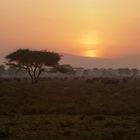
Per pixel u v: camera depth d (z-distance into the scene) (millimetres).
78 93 46312
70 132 19078
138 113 28359
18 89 51250
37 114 28734
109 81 72250
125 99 38188
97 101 36375
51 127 21453
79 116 27141
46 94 44219
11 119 25328
